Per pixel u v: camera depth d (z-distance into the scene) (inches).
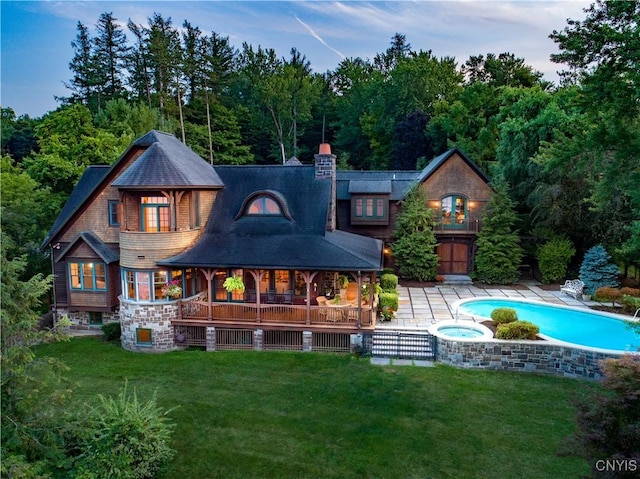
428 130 1825.8
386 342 701.3
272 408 522.9
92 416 400.2
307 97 2137.1
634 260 959.0
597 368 581.9
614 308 866.8
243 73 2295.8
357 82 2317.9
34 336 364.2
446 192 1169.4
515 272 1106.1
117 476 370.3
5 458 311.4
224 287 821.9
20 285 360.2
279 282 823.1
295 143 2158.0
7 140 2027.6
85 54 2092.8
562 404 522.9
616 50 456.8
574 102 506.0
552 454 424.5
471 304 919.7
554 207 1050.1
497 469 404.5
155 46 1866.4
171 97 2049.7
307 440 455.2
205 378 613.0
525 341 622.5
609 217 1008.2
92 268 831.7
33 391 348.2
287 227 794.2
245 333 740.0
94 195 842.2
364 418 496.7
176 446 446.9
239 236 790.5
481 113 1743.4
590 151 546.9
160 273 747.4
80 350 745.6
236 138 2137.1
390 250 1163.9
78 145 1266.0
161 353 728.3
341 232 924.6
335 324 712.4
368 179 1255.5
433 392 556.1
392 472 402.3
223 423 490.6
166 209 780.0
